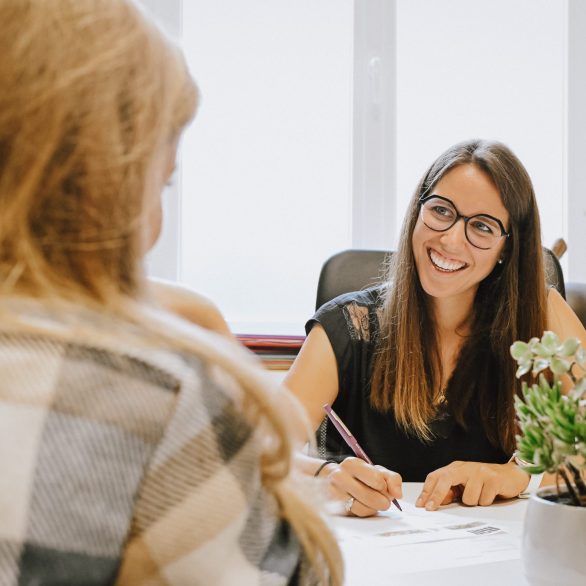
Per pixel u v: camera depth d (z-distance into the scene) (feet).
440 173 4.96
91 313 1.28
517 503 3.92
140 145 1.39
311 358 5.24
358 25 8.36
